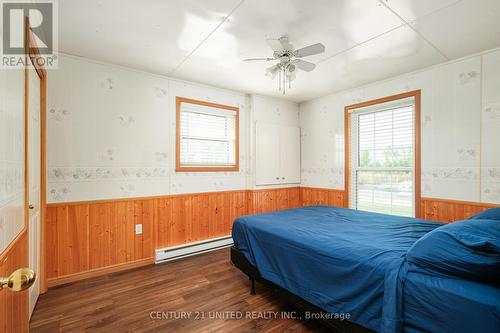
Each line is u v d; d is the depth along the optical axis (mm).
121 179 2902
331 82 3426
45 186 2377
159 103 3182
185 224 3383
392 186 3307
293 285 1821
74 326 1849
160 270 2859
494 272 1070
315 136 4281
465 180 2613
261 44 2387
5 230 1025
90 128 2713
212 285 2488
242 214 3971
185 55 2635
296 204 4500
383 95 3322
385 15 1914
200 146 3578
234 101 3873
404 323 1215
